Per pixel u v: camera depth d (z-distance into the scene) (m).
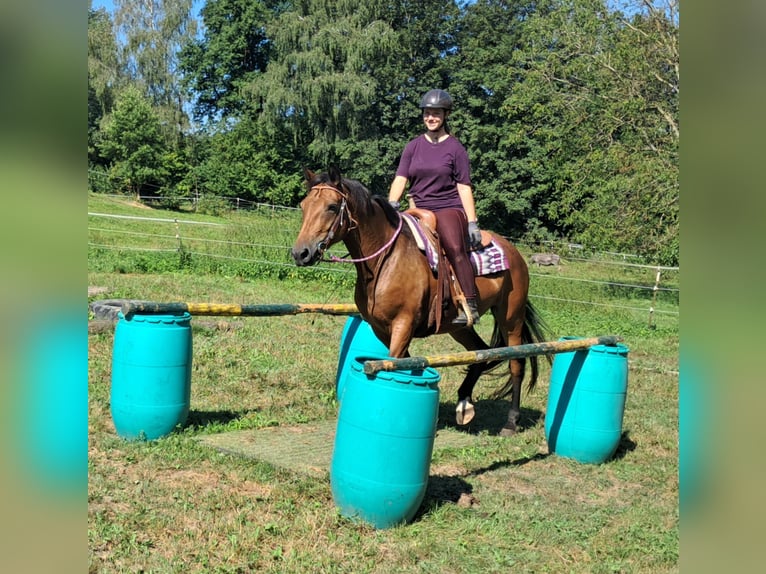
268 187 38.44
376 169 34.00
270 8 45.66
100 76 38.25
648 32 17.88
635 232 17.89
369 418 3.68
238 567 3.16
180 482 4.14
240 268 14.81
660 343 11.78
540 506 4.32
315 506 3.92
